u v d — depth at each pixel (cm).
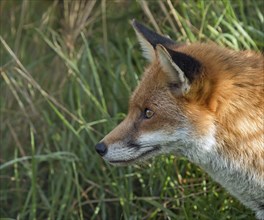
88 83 1246
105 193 1179
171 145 870
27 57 1368
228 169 870
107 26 1325
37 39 1373
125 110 1210
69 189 1143
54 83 1312
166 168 1084
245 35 1098
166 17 1183
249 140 848
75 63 1247
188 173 1084
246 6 1198
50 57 1348
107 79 1252
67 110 1158
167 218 1081
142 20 1285
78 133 1144
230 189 904
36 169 1200
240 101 846
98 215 1180
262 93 850
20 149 1224
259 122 845
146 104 869
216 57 879
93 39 1316
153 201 1044
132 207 1102
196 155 870
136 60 1224
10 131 1310
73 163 1127
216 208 1027
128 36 1291
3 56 1377
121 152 874
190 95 845
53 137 1230
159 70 870
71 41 1306
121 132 879
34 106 1289
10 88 1272
